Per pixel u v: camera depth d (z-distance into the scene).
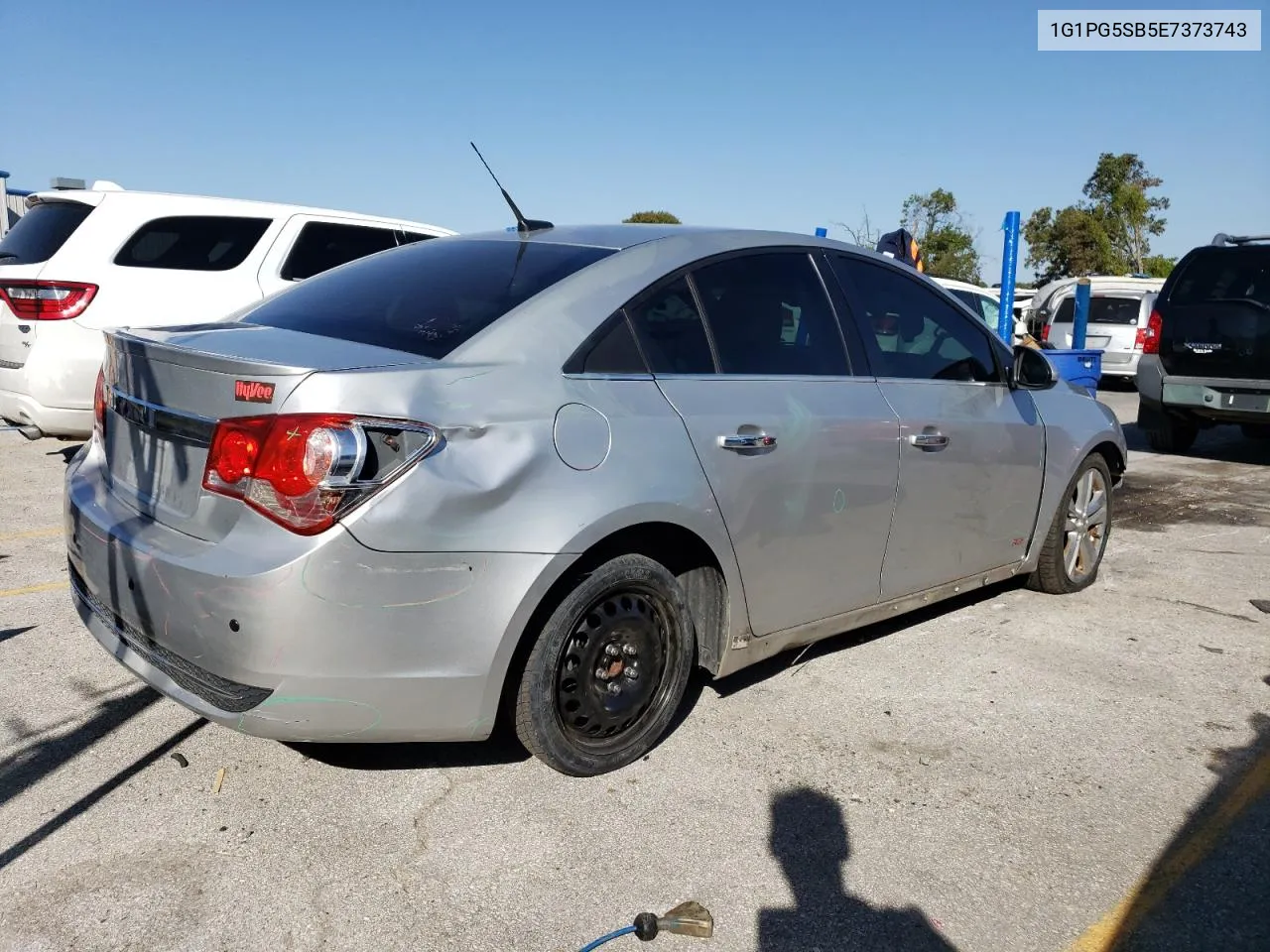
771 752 3.43
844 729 3.62
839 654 4.34
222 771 3.18
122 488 3.12
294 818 2.94
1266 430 10.10
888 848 2.90
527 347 3.00
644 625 3.23
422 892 2.63
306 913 2.53
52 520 6.08
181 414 2.83
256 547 2.59
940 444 4.09
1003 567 4.72
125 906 2.53
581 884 2.69
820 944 2.49
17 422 6.77
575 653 3.07
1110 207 44.25
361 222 8.21
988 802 3.16
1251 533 6.73
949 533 4.27
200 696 2.74
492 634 2.77
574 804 3.06
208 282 7.22
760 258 3.75
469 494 2.72
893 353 4.09
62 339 6.57
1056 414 4.91
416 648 2.69
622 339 3.21
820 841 2.92
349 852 2.79
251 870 2.69
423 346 2.97
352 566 2.58
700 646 3.53
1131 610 5.03
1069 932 2.56
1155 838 2.99
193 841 2.81
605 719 3.18
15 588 4.82
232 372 2.69
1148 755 3.50
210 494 2.72
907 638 4.55
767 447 3.41
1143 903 2.68
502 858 2.78
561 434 2.91
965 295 13.18
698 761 3.35
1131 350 17.53
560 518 2.85
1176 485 8.44
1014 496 4.61
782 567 3.55
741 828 2.97
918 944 2.50
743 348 3.54
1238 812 3.13
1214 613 5.02
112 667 3.93
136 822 2.89
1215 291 9.20
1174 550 6.23
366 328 3.14
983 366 4.54
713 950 2.45
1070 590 5.23
